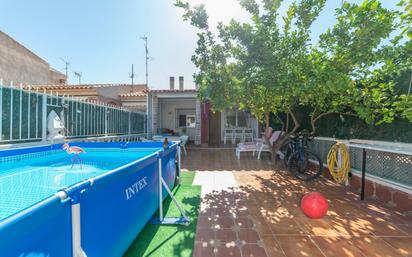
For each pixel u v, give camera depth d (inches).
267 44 180.1
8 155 153.3
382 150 152.1
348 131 199.8
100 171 152.2
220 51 188.2
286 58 182.9
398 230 116.8
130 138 390.0
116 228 80.0
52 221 49.6
